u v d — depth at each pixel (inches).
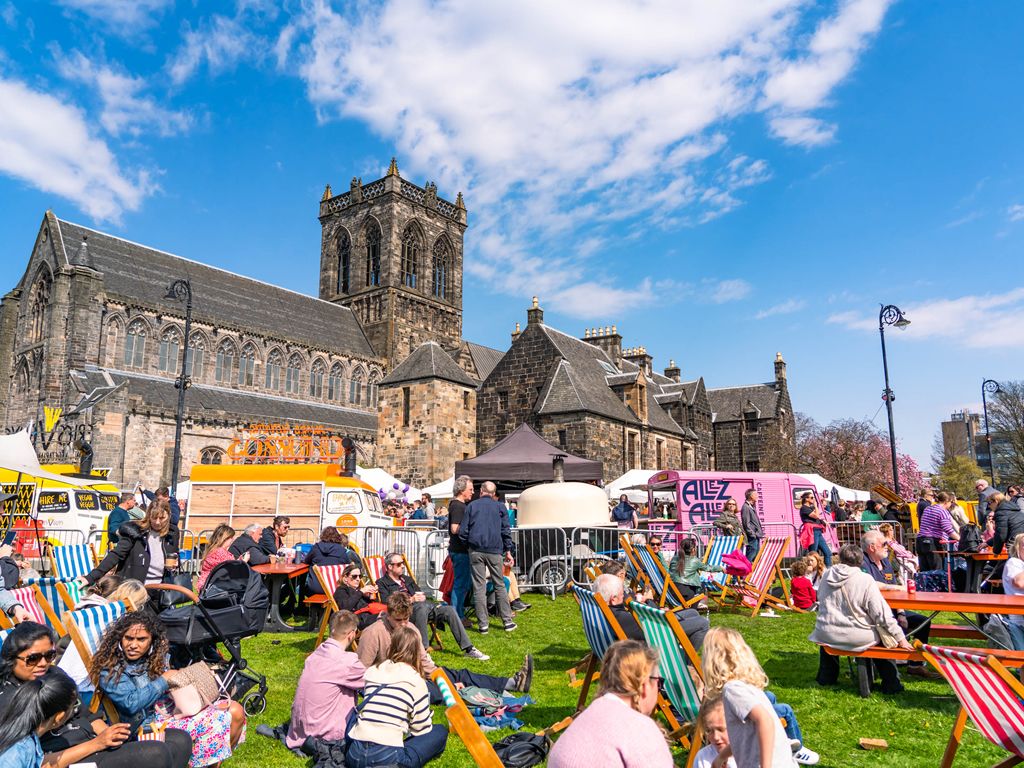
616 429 1951.3
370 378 3280.0
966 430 5270.7
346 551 594.9
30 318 2519.7
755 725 193.9
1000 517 629.9
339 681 306.0
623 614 326.0
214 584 365.1
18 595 344.5
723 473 1096.8
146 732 249.3
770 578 622.5
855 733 313.9
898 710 343.0
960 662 233.0
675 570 628.7
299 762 291.9
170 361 2541.8
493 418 2057.1
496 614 631.8
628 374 2129.7
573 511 793.6
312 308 3292.3
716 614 629.3
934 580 684.1
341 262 3747.5
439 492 1405.0
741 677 211.2
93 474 1472.7
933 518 705.0
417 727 285.9
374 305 3472.0
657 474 1189.7
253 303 2979.8
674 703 278.1
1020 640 391.9
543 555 766.5
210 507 927.0
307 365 2974.9
